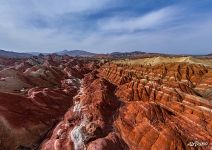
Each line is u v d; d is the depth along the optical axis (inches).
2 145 1843.0
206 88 3046.3
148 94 2605.8
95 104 2252.7
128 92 2719.0
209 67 3809.1
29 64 5797.2
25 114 2204.7
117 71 4387.3
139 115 1939.0
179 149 1491.1
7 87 3211.1
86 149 1572.3
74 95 3157.0
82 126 1781.5
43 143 1916.8
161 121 1812.3
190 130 1694.1
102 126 1857.8
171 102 2214.6
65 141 1717.5
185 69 3700.8
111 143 1579.7
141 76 3922.2
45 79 4099.4
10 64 7071.9
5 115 2048.5
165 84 2807.6
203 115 1838.1
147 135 1648.6
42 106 2480.3
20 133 1961.1
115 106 2383.1
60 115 2482.8
